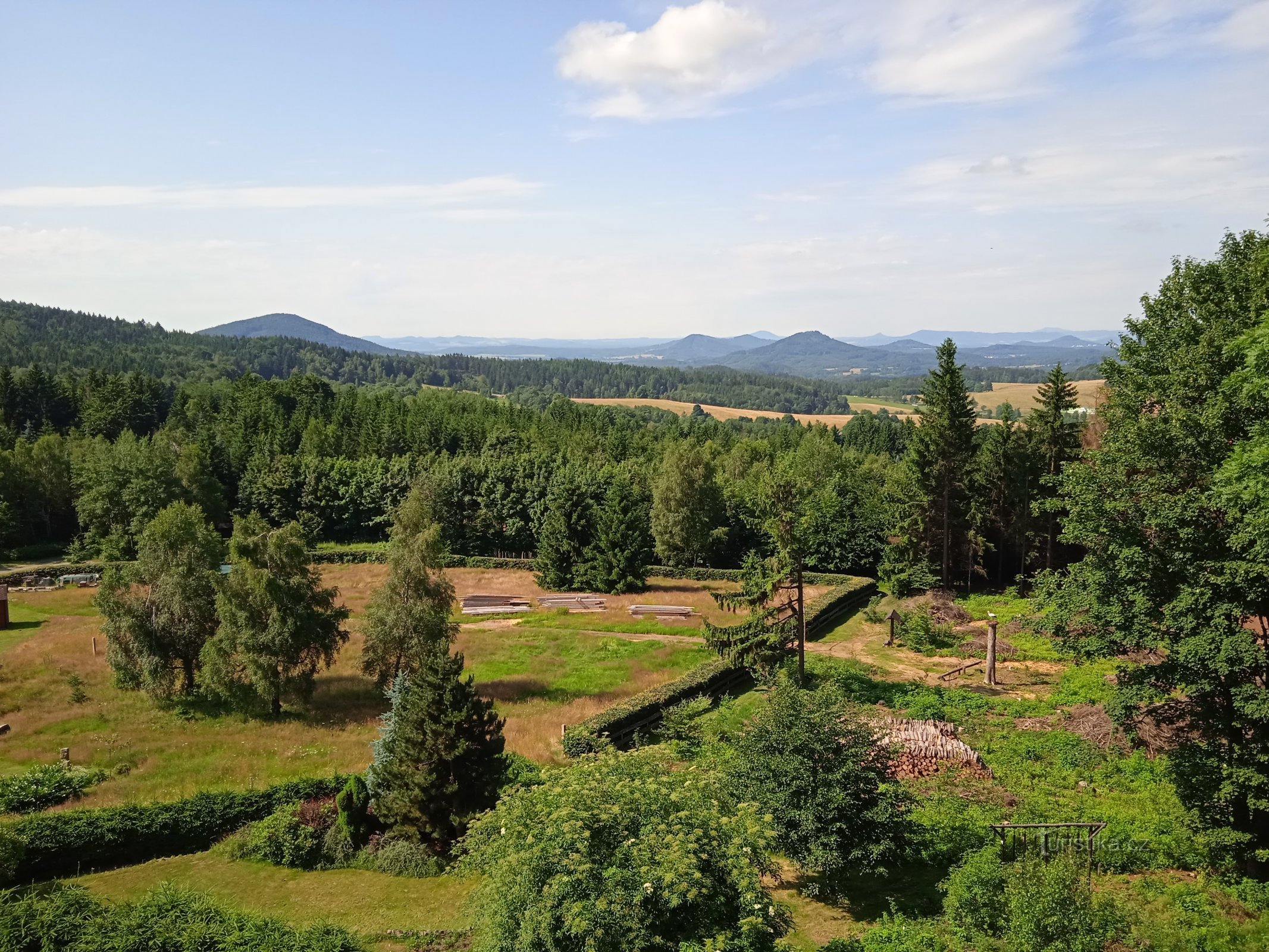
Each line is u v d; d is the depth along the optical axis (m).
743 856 14.26
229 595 35.09
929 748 26.06
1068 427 57.50
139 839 22.94
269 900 20.50
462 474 83.56
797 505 39.44
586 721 30.62
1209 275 26.14
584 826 14.41
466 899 17.48
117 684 37.84
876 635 47.62
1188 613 19.62
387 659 36.50
